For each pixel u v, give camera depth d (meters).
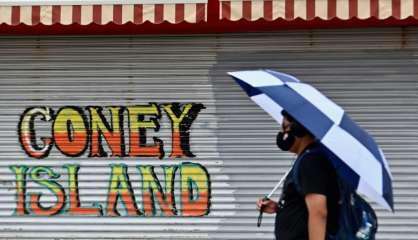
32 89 8.20
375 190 3.92
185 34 8.06
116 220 8.11
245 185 8.02
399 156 7.87
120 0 7.30
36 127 8.20
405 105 7.86
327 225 4.18
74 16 7.36
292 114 4.10
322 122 4.04
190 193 8.06
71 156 8.16
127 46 8.12
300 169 4.17
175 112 8.08
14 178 8.23
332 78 7.93
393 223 7.87
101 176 8.13
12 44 8.21
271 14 7.12
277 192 7.97
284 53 7.98
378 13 7.05
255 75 4.59
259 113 8.02
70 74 8.17
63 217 8.16
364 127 7.90
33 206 8.19
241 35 8.03
